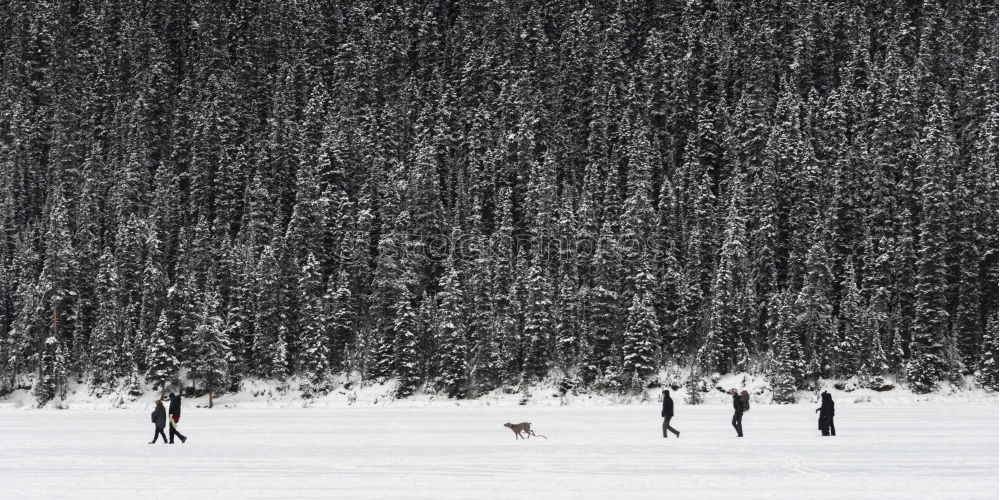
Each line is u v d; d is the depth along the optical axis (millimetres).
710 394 121188
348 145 170750
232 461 44156
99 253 148000
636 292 128375
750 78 180375
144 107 188250
